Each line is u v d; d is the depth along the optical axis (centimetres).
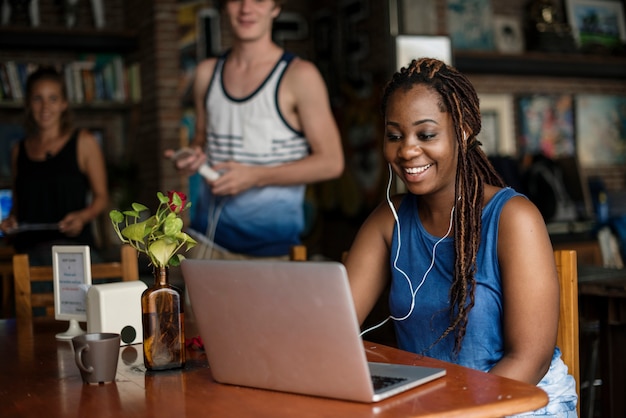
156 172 678
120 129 727
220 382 142
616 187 873
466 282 168
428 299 175
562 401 171
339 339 122
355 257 193
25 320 250
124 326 193
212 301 136
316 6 822
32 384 151
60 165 378
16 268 271
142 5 693
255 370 135
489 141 811
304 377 129
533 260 163
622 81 882
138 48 706
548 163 713
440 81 168
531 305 162
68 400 136
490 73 789
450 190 173
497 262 168
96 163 386
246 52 295
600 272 314
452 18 768
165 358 155
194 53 750
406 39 579
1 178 669
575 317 186
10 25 669
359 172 759
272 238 299
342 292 120
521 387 129
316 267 121
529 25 816
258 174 287
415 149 168
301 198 303
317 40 821
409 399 124
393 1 690
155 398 134
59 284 215
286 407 124
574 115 854
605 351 290
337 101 789
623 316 280
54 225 378
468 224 170
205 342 141
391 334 284
